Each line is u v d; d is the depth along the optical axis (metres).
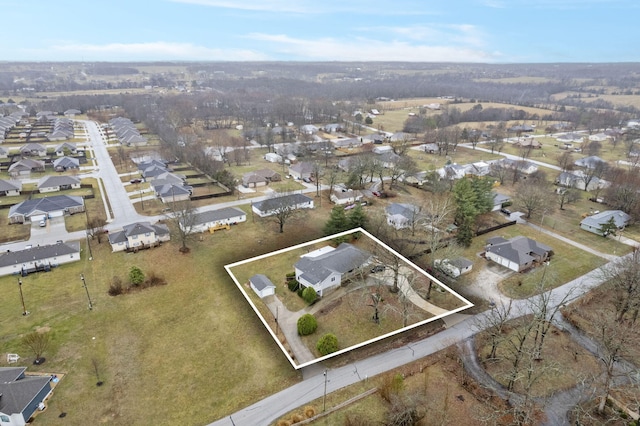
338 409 35.81
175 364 41.06
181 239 67.19
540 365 40.94
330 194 88.12
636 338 43.59
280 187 96.19
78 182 94.50
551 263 61.41
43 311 49.22
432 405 36.38
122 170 109.50
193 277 56.59
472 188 75.25
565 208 84.56
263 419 34.91
